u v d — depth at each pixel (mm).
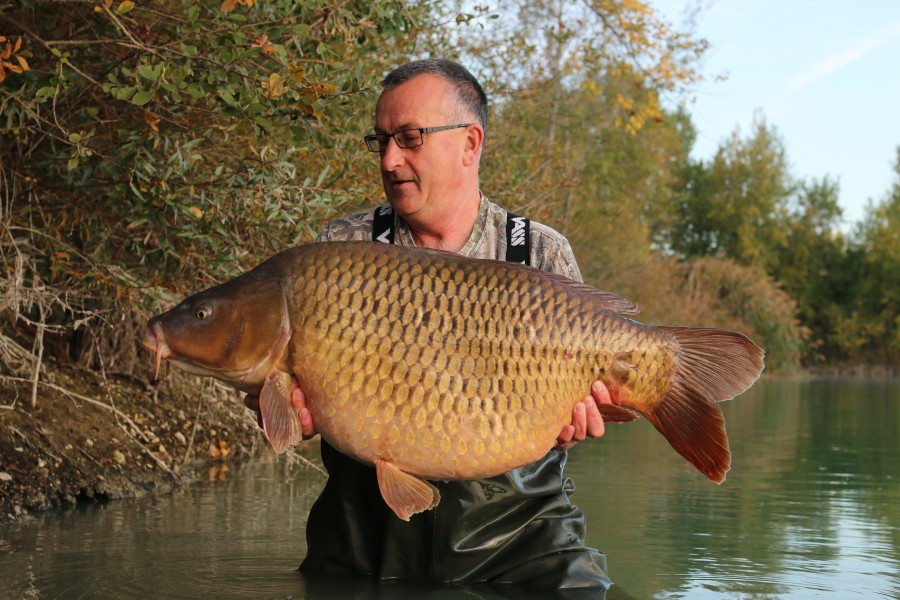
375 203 7582
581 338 2838
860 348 47312
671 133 32031
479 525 3303
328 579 3365
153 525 4477
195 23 4953
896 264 46875
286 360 2799
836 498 5867
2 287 5719
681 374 2896
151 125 4945
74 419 6035
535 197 10828
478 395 2770
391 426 2756
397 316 2764
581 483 6375
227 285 2859
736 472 7145
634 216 31562
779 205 51469
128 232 5844
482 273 2816
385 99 3340
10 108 5176
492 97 10320
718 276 36781
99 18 5641
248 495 5512
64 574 3461
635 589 3426
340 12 5441
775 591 3471
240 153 6242
